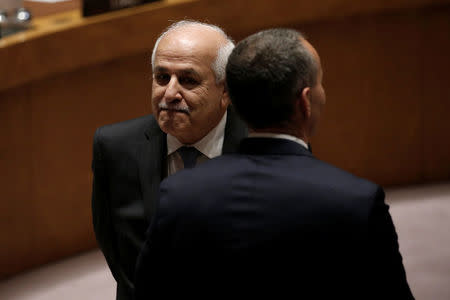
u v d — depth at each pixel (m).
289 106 3.42
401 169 13.33
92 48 9.93
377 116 12.92
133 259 4.70
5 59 9.09
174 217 3.40
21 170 10.05
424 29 12.83
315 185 3.28
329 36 12.21
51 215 10.50
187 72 4.16
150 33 10.16
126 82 10.77
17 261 10.21
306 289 3.25
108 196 4.86
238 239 3.29
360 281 3.21
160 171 4.59
